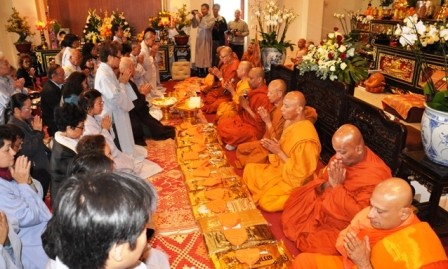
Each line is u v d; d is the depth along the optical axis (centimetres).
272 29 605
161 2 905
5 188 201
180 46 877
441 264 161
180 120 576
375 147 294
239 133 441
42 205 221
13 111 308
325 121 404
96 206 87
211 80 703
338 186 248
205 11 870
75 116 253
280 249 262
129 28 864
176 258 264
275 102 375
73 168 180
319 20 949
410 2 617
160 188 364
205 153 433
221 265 246
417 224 175
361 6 1020
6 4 778
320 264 205
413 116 453
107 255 91
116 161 357
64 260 93
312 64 409
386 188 174
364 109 312
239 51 891
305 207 278
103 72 390
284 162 319
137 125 469
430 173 259
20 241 199
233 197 331
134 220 91
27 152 304
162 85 827
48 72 429
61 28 839
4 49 788
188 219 309
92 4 879
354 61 397
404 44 263
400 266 165
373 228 186
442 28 252
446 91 253
